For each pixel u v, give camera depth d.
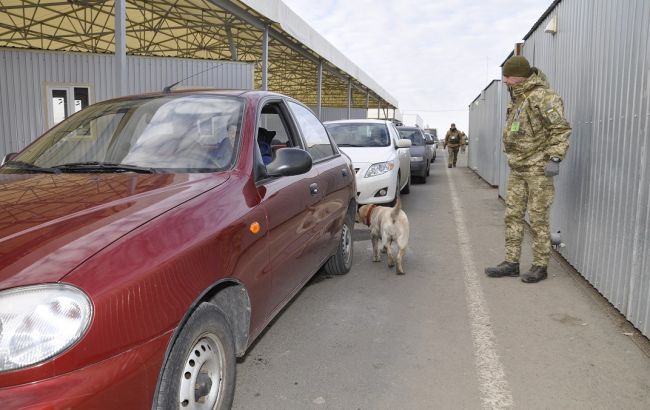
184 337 2.13
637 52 3.99
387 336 3.83
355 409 2.84
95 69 11.82
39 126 11.68
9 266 1.74
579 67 5.54
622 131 4.24
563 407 2.86
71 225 2.02
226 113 3.35
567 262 5.85
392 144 9.10
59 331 1.65
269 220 3.00
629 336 3.81
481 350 3.57
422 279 5.26
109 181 2.68
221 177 2.80
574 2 5.80
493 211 9.56
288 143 4.13
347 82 23.62
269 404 2.89
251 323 2.84
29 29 15.15
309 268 3.97
